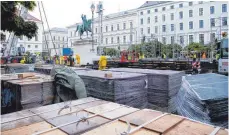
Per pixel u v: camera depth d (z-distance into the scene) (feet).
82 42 67.41
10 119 8.26
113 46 200.64
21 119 8.30
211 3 148.56
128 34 193.77
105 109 9.54
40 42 171.73
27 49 164.76
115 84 13.85
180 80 19.85
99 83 14.99
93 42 66.95
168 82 16.62
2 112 14.33
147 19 183.62
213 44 69.15
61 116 8.64
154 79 17.44
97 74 17.56
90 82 15.97
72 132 7.03
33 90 13.66
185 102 13.98
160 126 7.19
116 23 203.21
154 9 179.22
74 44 70.79
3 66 28.14
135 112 9.02
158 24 177.17
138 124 7.47
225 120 10.78
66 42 235.20
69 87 13.92
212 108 10.50
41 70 25.80
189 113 12.74
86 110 9.43
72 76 14.14
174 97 17.79
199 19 155.22
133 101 15.24
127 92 14.73
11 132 7.05
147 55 87.97
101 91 14.82
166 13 172.55
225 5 142.51
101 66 41.34
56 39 226.99
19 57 62.18
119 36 200.34
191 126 7.36
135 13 189.98
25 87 13.29
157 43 91.66
